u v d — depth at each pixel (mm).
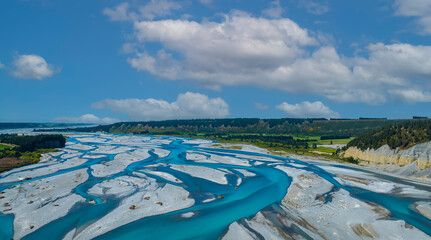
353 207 67312
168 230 55719
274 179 98188
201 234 54281
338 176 102625
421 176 99375
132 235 53438
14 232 53594
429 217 62688
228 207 68812
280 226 57000
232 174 106062
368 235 53312
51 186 82750
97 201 70812
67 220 59156
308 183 88125
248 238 51219
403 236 52188
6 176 95438
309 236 52719
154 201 70938
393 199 74812
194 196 77000
